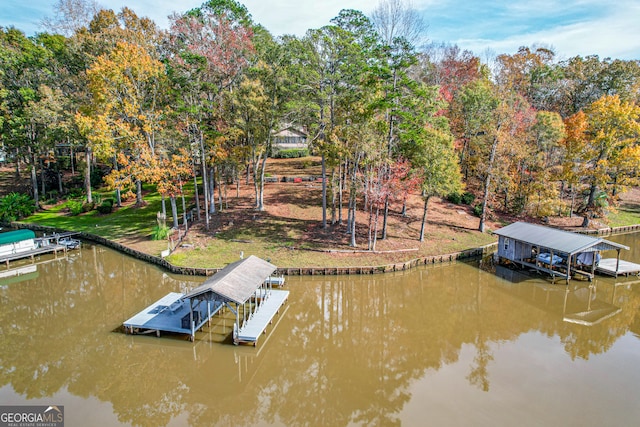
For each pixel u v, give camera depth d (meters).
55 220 41.50
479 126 42.00
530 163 40.28
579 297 25.53
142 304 23.52
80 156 56.09
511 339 20.09
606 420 13.77
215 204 40.03
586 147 39.59
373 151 29.06
